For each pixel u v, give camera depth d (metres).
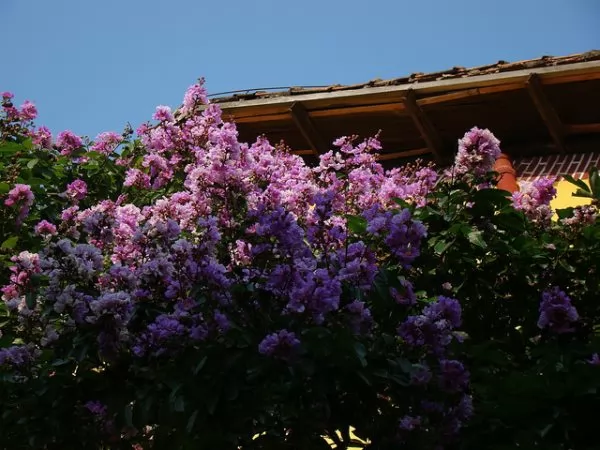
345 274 4.41
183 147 6.29
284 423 4.37
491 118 9.13
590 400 4.21
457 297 5.30
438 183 5.53
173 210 5.18
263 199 5.23
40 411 4.55
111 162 7.04
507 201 5.24
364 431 4.41
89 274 4.62
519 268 5.29
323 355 4.14
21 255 5.14
